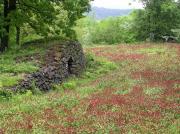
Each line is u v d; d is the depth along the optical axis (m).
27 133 13.65
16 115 16.16
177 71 31.91
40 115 16.23
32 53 28.30
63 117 15.88
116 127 14.52
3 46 32.16
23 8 32.97
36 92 22.34
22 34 40.72
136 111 17.14
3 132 13.60
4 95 19.98
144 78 27.98
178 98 20.00
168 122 15.46
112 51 50.50
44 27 33.72
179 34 63.62
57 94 21.80
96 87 24.67
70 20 33.03
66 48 30.38
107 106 18.17
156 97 20.38
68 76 29.81
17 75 22.75
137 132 14.03
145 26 67.19
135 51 50.09
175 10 65.25
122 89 23.31
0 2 31.88
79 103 18.72
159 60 40.59
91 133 13.88
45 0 31.98
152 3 65.62
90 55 40.44
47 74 25.14
